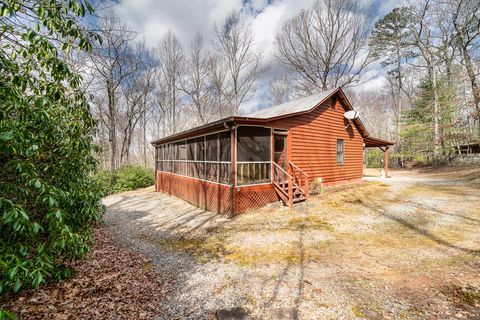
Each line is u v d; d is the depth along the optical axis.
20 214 1.99
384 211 7.29
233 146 7.41
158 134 33.47
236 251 4.97
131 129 24.27
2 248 2.04
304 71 24.47
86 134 3.73
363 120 37.28
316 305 3.01
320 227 6.15
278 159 10.09
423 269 3.77
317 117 10.66
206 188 9.00
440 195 8.95
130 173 17.25
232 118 6.97
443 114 20.36
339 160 12.09
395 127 29.59
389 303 2.97
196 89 29.02
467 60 16.80
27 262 2.07
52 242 2.42
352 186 11.50
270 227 6.35
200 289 3.55
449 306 2.84
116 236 6.36
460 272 3.58
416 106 24.66
